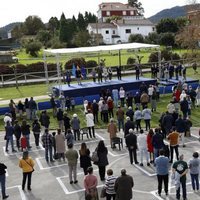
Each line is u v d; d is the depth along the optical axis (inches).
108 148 781.9
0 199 558.9
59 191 577.3
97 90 1258.6
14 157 772.0
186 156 697.6
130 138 661.9
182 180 500.1
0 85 1683.1
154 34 3282.5
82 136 859.4
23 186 589.6
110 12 5275.6
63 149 709.9
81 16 4392.2
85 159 579.8
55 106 1103.6
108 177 462.9
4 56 2431.1
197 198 515.5
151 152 650.2
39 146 834.8
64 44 3257.9
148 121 882.8
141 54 2618.1
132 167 659.4
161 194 537.3
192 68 1940.2
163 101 1224.8
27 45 2947.8
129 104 1087.6
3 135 959.6
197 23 2142.0
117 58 2456.9
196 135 840.9
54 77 1856.5
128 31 4249.5
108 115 1042.1
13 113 1029.8
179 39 2274.9
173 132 650.8
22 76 1871.3
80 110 1160.2
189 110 999.0
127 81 1341.0
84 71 1569.9
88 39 3331.7
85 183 462.9
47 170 675.4
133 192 550.9
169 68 1435.8
